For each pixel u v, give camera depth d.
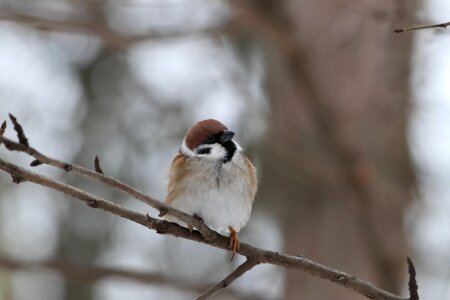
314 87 12.52
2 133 5.80
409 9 11.26
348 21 12.86
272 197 13.62
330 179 12.40
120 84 14.96
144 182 14.38
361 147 12.58
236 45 14.84
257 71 14.10
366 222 12.25
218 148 8.46
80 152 14.46
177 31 12.49
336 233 12.55
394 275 12.05
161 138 14.59
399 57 12.68
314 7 13.15
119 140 14.61
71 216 14.70
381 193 12.37
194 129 8.61
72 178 14.31
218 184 8.35
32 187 14.59
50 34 13.59
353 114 12.69
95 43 14.96
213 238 6.91
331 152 12.48
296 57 12.41
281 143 12.94
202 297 6.99
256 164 13.71
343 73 12.86
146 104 14.82
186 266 14.89
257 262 7.02
